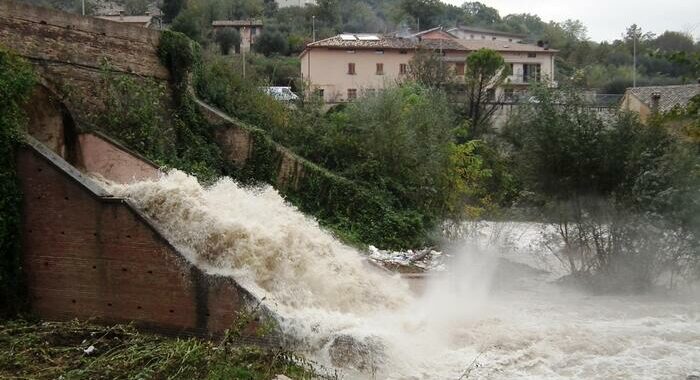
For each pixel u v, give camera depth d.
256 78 33.88
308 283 15.63
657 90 44.69
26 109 19.72
